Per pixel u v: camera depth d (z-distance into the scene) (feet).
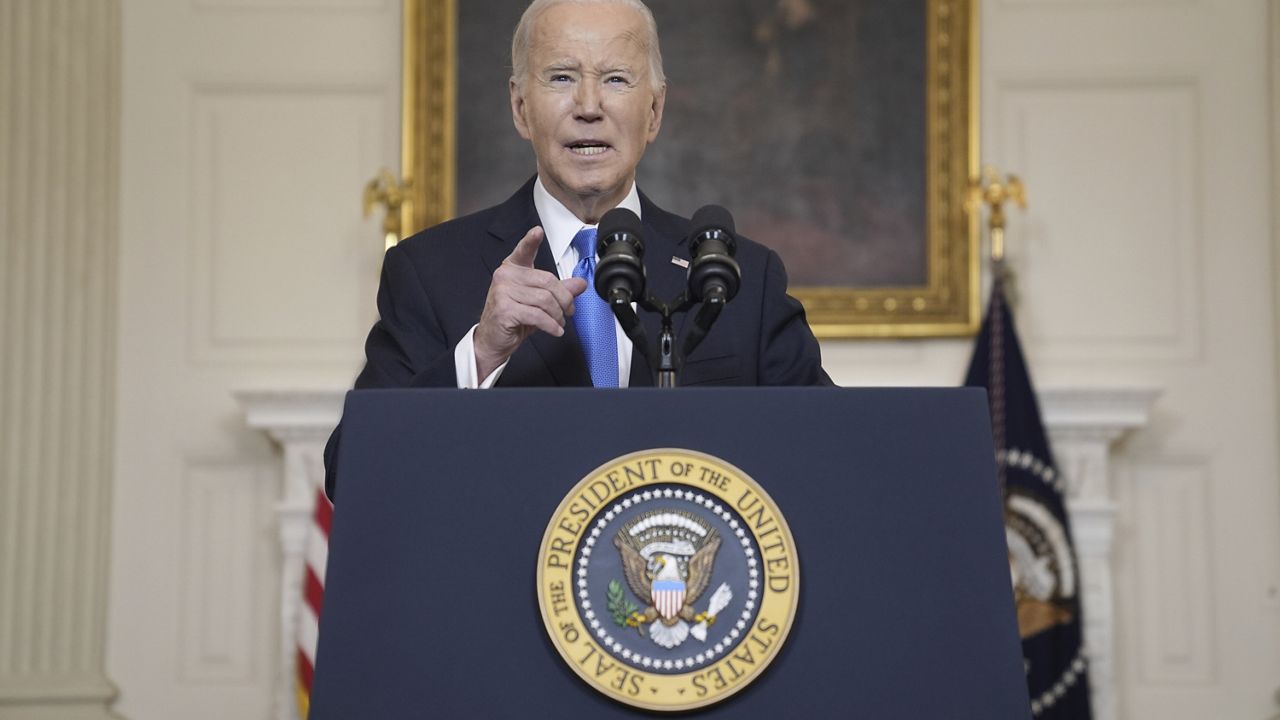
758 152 37.81
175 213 38.17
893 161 37.68
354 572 9.73
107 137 38.09
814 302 37.29
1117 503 35.78
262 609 37.19
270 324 37.88
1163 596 37.09
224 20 38.65
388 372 14.40
